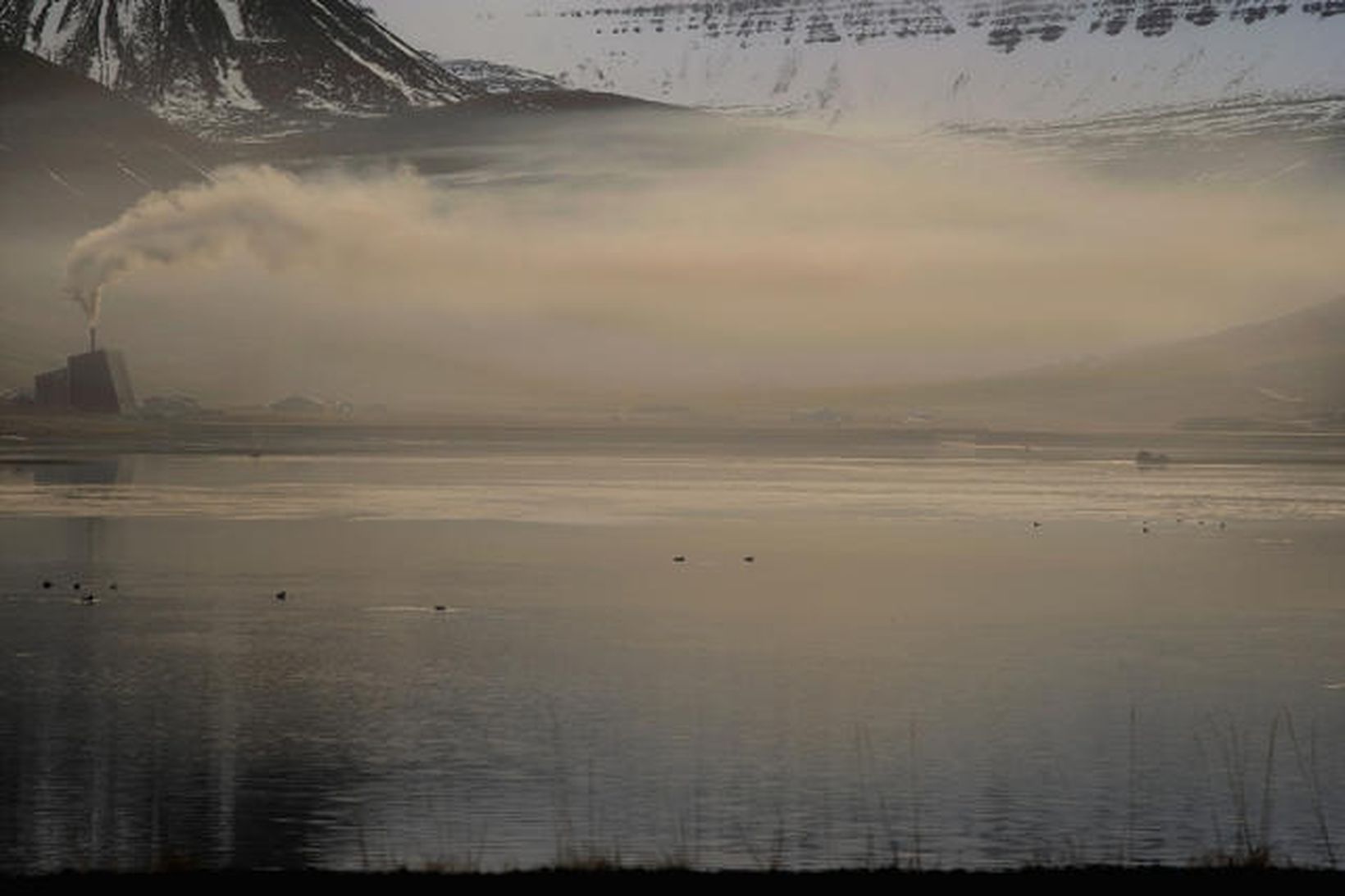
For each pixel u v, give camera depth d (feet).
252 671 272.10
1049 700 254.27
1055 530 514.27
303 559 418.72
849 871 148.97
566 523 517.55
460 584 378.12
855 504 603.67
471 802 195.52
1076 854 176.14
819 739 227.40
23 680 262.67
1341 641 309.63
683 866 156.25
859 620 332.19
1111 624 328.70
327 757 214.90
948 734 230.89
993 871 150.41
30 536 459.73
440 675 270.67
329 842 179.11
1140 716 243.19
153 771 207.51
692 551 447.01
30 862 171.22
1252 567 422.41
